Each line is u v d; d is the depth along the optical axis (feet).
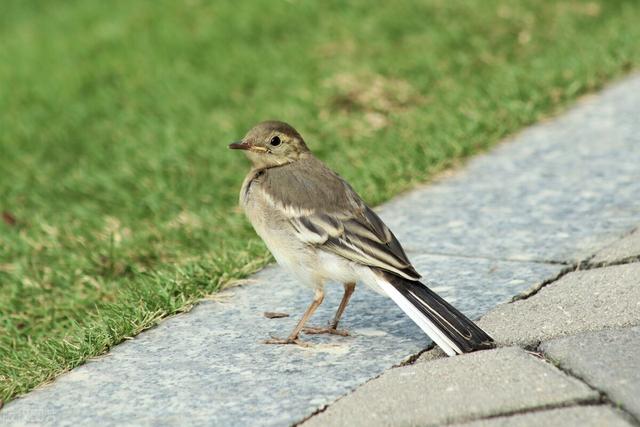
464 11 68.69
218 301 34.17
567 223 37.88
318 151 50.39
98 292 38.22
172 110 59.16
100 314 34.01
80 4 84.64
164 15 75.77
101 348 30.58
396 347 29.37
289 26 70.28
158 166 50.85
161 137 55.36
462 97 53.98
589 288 31.60
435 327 27.50
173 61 67.05
